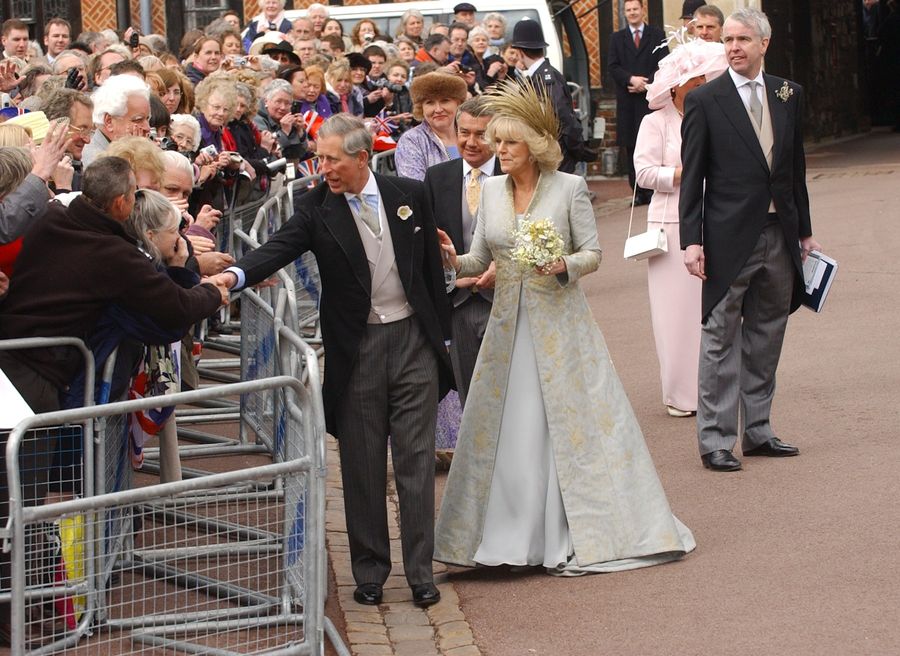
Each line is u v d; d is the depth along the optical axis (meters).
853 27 38.72
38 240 6.67
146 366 7.32
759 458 9.38
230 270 7.02
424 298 7.25
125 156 7.66
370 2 29.16
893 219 19.81
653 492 7.60
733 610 6.79
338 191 7.12
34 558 6.12
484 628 6.85
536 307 7.60
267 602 6.44
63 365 6.59
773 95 9.23
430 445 7.30
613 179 29.03
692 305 10.64
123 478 7.14
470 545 7.63
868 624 6.47
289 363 7.63
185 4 29.03
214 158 11.04
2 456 6.39
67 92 8.35
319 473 6.26
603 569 7.46
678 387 10.70
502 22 21.45
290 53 15.99
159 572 6.30
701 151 9.20
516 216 7.68
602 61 29.30
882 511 8.05
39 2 29.78
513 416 7.64
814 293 9.34
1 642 6.39
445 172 8.83
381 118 16.84
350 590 7.47
